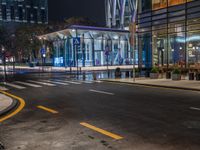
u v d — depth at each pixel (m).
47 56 77.19
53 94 15.35
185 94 14.34
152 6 32.50
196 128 7.40
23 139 6.70
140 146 5.96
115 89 17.30
